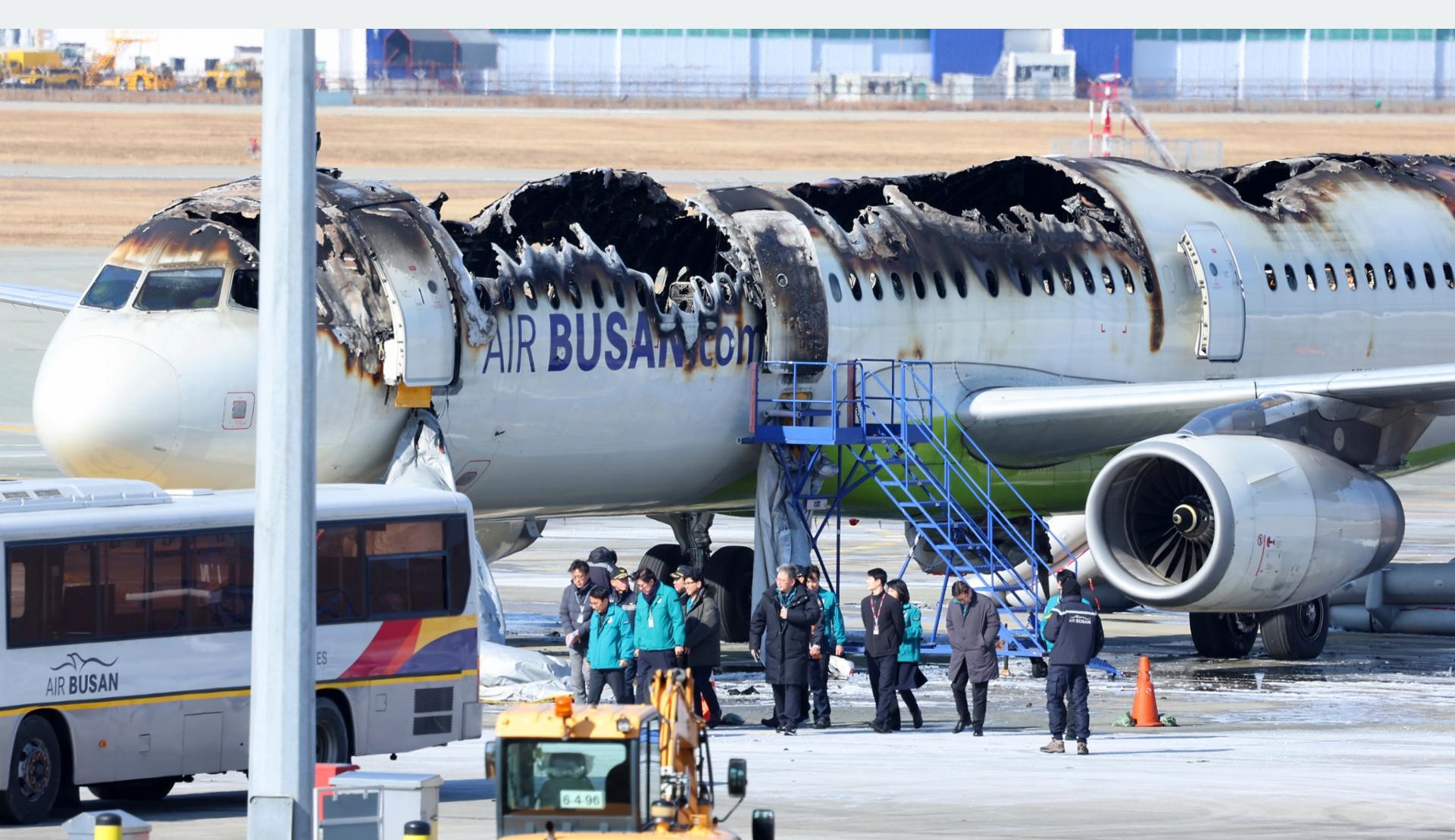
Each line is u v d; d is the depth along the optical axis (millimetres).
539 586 151125
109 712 69250
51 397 91375
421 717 77125
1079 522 134000
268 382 52375
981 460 117875
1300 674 112625
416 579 77000
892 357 114500
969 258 119312
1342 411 112438
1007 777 76500
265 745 52188
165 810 71625
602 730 48688
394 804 53844
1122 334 124000
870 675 89875
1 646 66188
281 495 52312
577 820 48625
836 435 108062
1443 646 127938
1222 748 84750
